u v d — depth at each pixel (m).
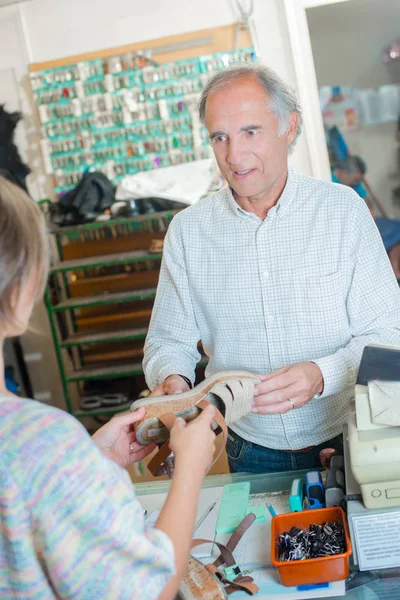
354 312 1.71
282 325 1.74
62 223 3.80
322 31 3.53
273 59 3.67
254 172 1.61
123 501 0.80
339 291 1.69
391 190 3.67
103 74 3.80
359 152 3.66
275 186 1.69
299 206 1.70
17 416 0.79
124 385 4.09
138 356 4.07
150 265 4.03
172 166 3.78
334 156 3.67
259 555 1.27
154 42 3.74
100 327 4.10
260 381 1.44
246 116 1.57
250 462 1.86
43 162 3.98
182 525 0.88
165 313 1.89
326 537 1.21
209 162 3.72
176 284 1.85
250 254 1.73
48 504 0.76
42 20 3.80
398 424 1.24
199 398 1.25
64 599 0.79
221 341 1.82
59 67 3.82
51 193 4.06
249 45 3.67
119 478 0.82
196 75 3.72
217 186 3.69
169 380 1.65
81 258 4.05
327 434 1.76
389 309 1.70
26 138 4.00
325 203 1.69
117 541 0.78
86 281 4.08
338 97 3.60
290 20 3.53
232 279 1.76
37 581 0.79
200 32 3.70
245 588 1.17
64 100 3.85
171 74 3.74
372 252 1.69
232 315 1.78
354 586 1.17
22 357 4.13
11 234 0.78
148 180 3.74
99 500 0.78
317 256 1.69
